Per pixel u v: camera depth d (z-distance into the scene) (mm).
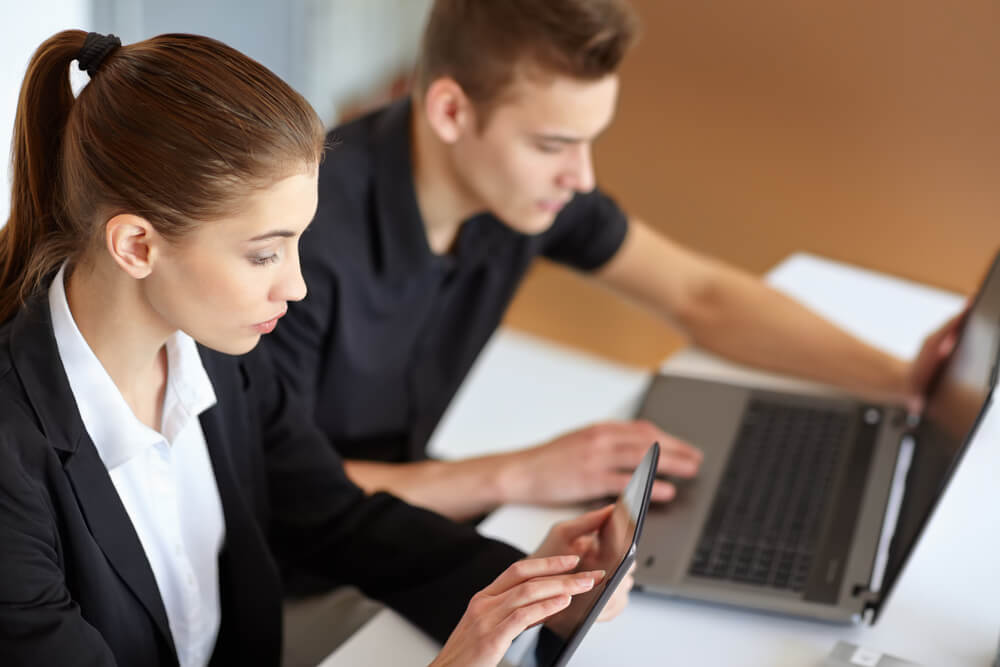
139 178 854
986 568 1255
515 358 2615
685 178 2391
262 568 1188
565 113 1387
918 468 1342
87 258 936
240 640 1205
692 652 1104
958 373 1295
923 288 1904
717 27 2252
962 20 1995
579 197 1705
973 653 1123
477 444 2254
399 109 1559
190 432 1119
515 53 1357
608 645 1105
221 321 915
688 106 2334
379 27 3623
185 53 864
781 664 1094
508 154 1431
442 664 925
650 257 1759
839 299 1856
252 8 3037
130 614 1027
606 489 1356
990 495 1392
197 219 859
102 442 1007
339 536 1273
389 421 1698
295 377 1523
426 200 1552
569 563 1017
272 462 1289
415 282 1587
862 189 2195
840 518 1304
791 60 2195
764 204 2318
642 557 1226
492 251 1659
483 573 1181
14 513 901
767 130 2264
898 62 2078
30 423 930
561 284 2672
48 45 891
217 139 841
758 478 1381
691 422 1501
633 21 1378
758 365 1692
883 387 1605
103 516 979
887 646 1125
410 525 1262
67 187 905
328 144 1029
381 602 1211
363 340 1587
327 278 1504
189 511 1137
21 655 902
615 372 2586
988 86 2004
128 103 855
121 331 974
